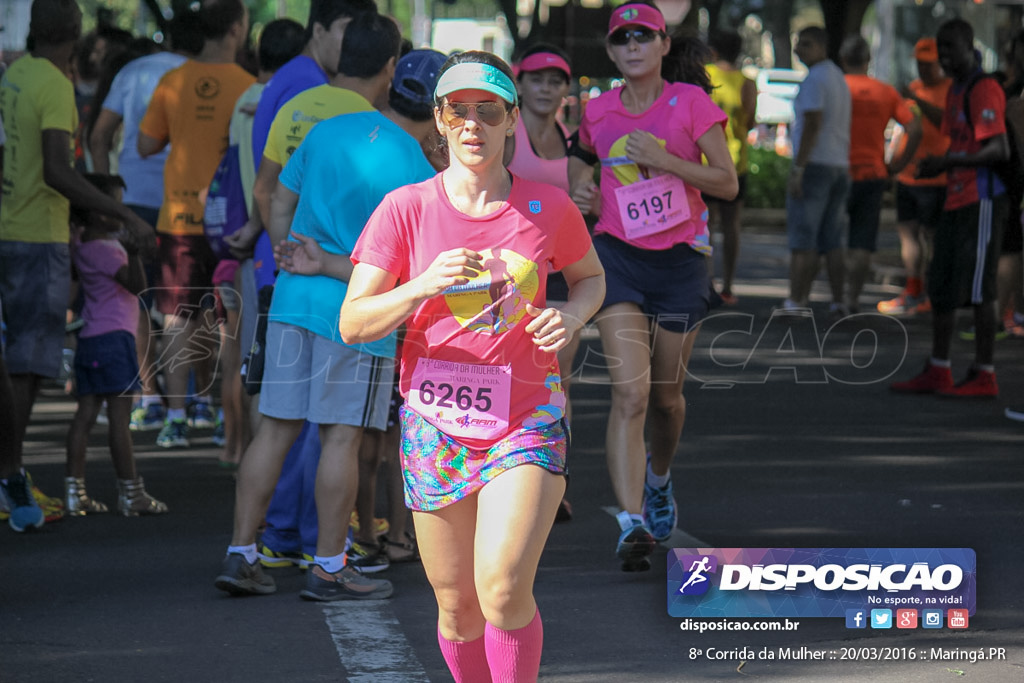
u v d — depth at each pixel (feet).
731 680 43.75
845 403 95.76
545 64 67.41
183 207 82.69
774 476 73.67
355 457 53.21
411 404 37.81
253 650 47.16
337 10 59.98
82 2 361.51
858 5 246.47
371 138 51.96
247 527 53.62
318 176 52.26
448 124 36.83
